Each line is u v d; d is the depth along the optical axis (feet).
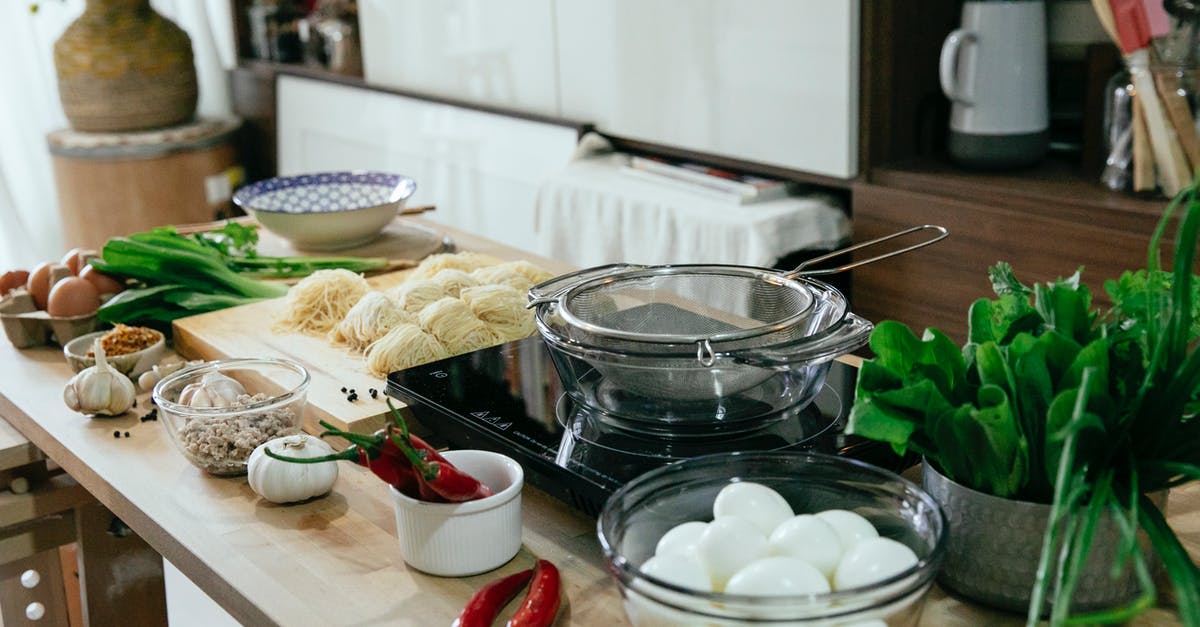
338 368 4.74
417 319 4.88
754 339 3.37
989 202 7.75
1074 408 2.61
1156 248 2.74
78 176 12.37
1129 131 7.27
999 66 7.86
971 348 3.09
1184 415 2.90
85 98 12.50
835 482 2.95
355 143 13.00
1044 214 7.48
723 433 3.56
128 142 12.36
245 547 3.50
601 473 3.35
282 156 14.28
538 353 4.48
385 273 6.45
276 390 4.32
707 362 3.27
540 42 10.64
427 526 3.24
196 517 3.71
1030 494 2.86
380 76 12.80
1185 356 2.73
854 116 8.30
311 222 6.64
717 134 9.30
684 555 2.71
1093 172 8.04
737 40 8.86
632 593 2.55
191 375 4.32
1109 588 2.82
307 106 13.64
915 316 8.34
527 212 11.01
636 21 9.63
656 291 3.94
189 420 4.00
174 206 12.73
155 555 5.41
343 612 3.12
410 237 7.13
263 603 3.18
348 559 3.42
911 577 2.47
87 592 5.24
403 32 12.27
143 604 5.45
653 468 3.36
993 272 3.26
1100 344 2.68
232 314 5.52
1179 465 2.64
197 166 12.82
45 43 13.61
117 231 12.59
